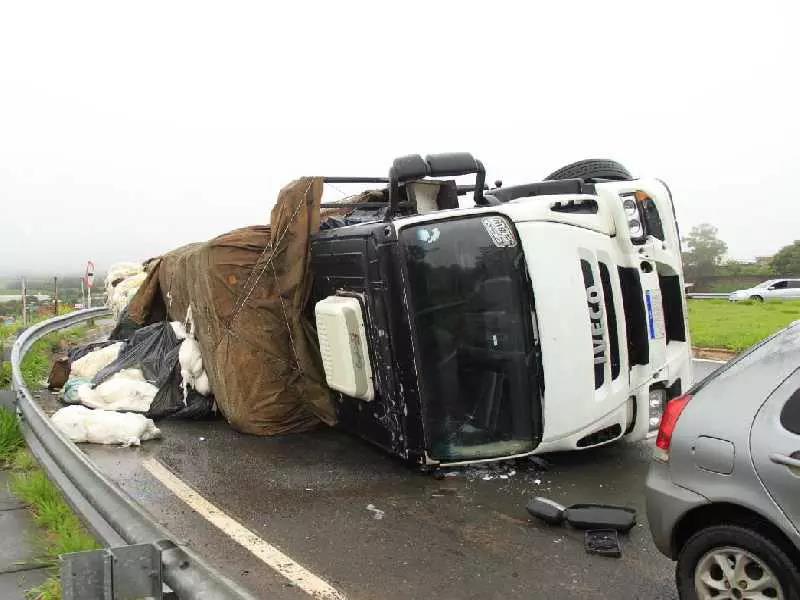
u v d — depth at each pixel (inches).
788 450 126.6
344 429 283.7
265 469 255.0
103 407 325.4
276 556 180.2
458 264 223.6
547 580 165.5
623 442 275.0
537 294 221.6
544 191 262.1
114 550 109.2
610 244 236.4
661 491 145.3
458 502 218.1
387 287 223.3
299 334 290.5
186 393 332.2
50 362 460.4
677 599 155.2
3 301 745.0
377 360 236.2
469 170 257.9
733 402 138.6
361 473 248.4
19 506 204.4
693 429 141.3
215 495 227.6
